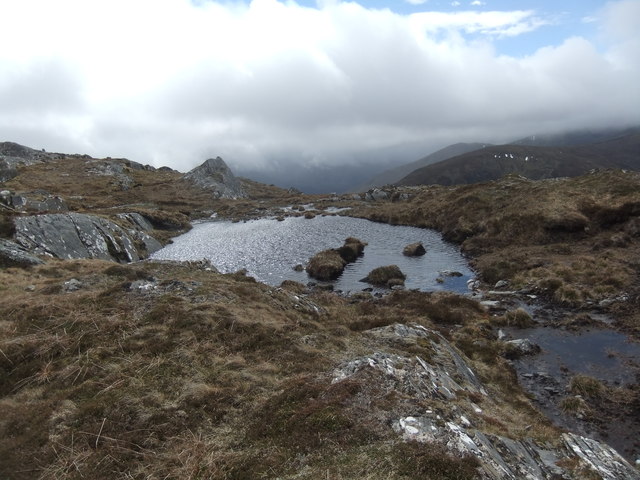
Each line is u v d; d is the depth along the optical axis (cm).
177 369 1499
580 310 2755
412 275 4053
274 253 5228
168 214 7538
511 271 3638
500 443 1145
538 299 3031
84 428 1180
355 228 6738
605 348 2230
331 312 2620
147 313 1916
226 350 1675
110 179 10406
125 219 6256
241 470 974
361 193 11125
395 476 861
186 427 1186
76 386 1409
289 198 11438
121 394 1340
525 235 4503
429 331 2122
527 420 1518
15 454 1094
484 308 2902
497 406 1557
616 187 4653
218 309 1972
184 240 6309
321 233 6391
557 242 4225
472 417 1288
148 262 2912
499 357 2169
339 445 1002
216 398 1320
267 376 1478
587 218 4334
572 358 2159
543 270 3428
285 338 1806
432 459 902
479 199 5997
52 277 2731
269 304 2300
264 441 1082
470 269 4116
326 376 1398
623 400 1752
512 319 2639
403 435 1018
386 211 7625
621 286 2947
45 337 1694
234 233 6688
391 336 1967
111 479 993
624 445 1487
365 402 1164
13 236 3709
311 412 1129
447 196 7012
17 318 1880
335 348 1773
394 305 3055
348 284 3922
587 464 1197
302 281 4059
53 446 1107
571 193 4912
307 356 1656
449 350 1964
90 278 2472
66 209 6147
